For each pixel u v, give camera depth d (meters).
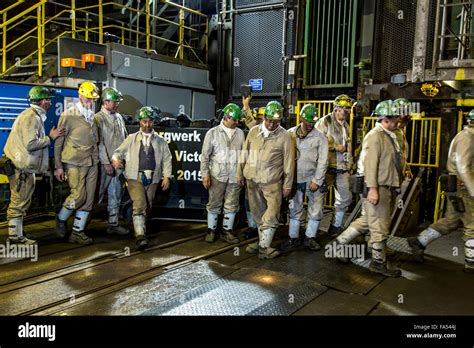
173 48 11.37
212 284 4.32
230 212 5.83
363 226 5.04
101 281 4.32
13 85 6.01
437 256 5.53
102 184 5.95
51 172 6.77
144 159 5.41
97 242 5.67
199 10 11.22
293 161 5.18
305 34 9.44
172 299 3.92
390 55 8.61
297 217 5.60
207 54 10.90
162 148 5.62
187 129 6.44
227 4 10.54
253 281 4.42
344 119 6.09
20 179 5.12
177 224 6.71
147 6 9.26
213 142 5.68
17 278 4.34
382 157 4.66
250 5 10.13
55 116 6.58
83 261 4.89
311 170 5.50
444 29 6.08
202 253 5.34
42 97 5.16
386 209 4.75
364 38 8.80
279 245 5.81
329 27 9.21
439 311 3.89
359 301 4.04
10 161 5.08
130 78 8.52
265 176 5.12
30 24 11.62
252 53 10.21
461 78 5.88
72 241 5.57
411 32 8.34
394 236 6.27
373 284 4.49
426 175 7.42
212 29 10.85
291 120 9.31
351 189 5.04
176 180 6.53
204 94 10.41
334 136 6.07
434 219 7.23
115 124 5.86
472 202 4.85
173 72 9.55
